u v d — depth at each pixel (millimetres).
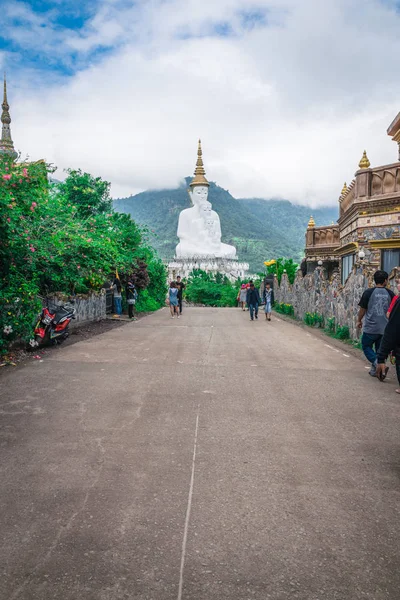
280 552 2975
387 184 15227
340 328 13273
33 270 11156
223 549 2998
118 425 5336
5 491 3732
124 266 18828
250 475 4078
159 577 2730
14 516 3357
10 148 21688
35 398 6379
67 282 14141
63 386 7043
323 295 16234
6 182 9992
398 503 3617
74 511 3436
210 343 11977
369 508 3533
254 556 2932
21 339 10289
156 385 7211
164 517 3369
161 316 21641
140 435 5023
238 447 4723
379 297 7918
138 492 3740
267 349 11031
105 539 3090
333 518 3383
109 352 10164
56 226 12508
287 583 2689
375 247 15234
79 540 3074
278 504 3576
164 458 4426
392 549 3020
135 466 4234
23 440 4828
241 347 11328
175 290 21219
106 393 6688
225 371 8359
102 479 3965
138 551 2969
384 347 5445
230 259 64250
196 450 4633
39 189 11961
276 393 6844
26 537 3102
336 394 6816
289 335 13977
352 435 5102
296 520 3350
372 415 5816
